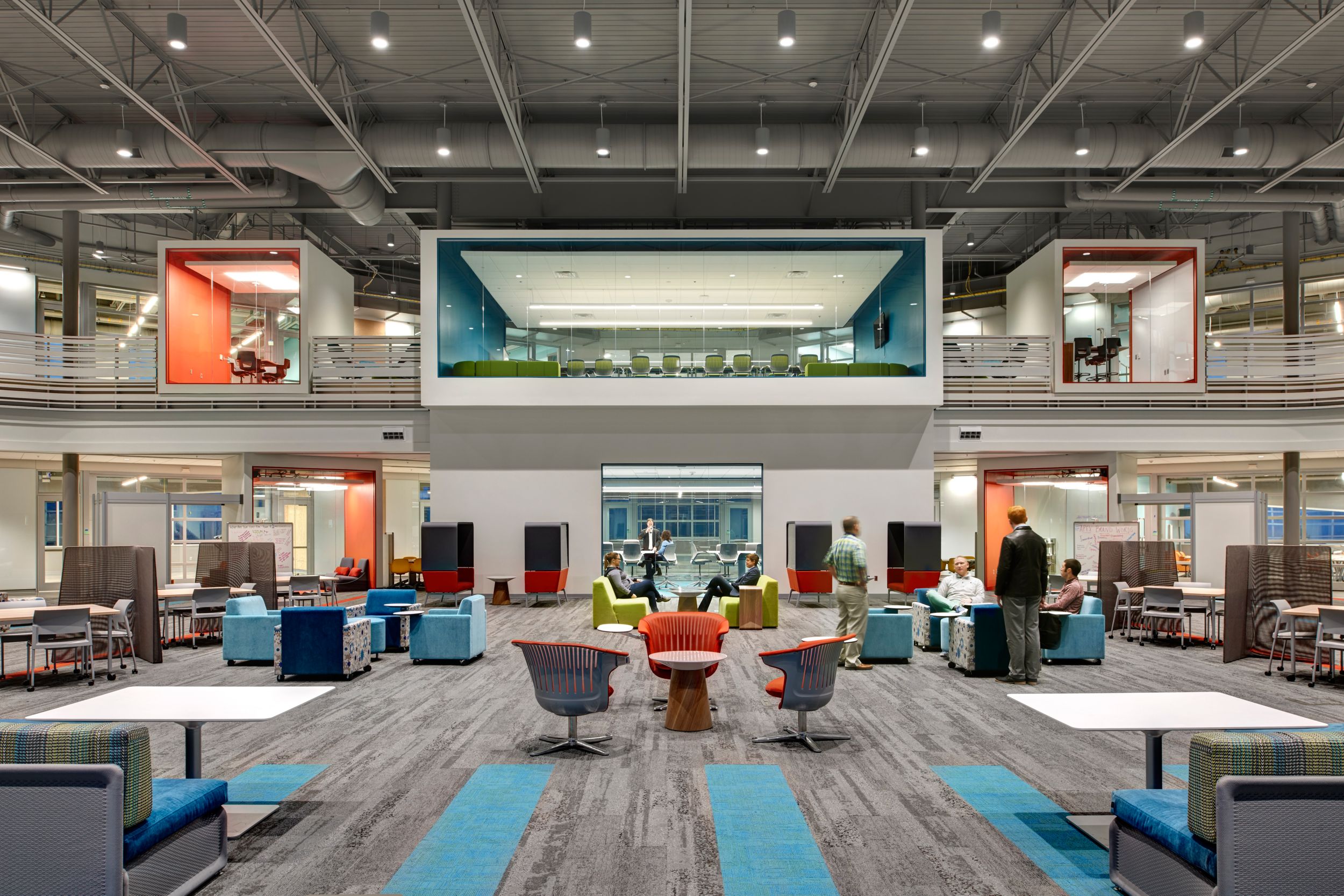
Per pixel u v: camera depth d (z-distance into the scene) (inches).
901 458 609.0
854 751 216.4
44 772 110.0
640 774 196.7
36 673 333.7
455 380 597.9
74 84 504.4
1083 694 159.3
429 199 660.7
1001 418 609.3
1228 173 613.6
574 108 550.6
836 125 555.8
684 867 143.9
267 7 421.7
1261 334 611.5
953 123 565.0
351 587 674.2
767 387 600.7
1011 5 424.8
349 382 610.2
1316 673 306.8
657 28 447.8
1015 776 195.0
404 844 154.3
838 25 448.1
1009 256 863.7
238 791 184.4
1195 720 138.5
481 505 607.5
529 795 181.6
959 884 137.3
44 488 707.4
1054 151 528.1
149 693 161.2
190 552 674.2
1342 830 104.5
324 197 619.2
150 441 596.7
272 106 540.4
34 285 713.0
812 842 154.9
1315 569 350.0
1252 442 596.7
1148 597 411.2
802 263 630.5
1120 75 478.3
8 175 598.2
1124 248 606.2
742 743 223.8
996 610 316.8
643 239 601.3
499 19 438.3
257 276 603.5
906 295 626.2
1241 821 104.0
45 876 110.2
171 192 586.9
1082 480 629.9
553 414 611.5
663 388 601.9
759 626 446.6
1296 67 490.0
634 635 433.1
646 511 608.7
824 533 571.5
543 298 635.5
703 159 550.0
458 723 247.3
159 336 596.1
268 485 618.5
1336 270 730.8
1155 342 602.2
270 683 312.3
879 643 347.3
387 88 518.3
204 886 136.3
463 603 366.3
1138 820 128.7
